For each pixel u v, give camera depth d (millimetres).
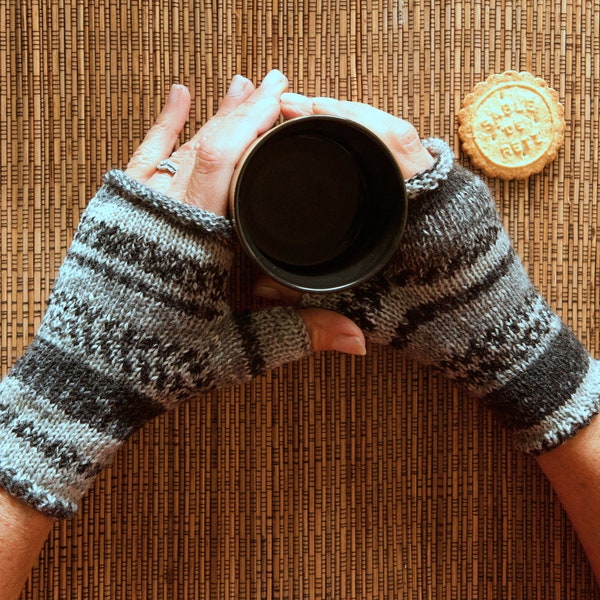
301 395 718
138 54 699
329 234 628
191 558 714
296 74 708
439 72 714
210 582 715
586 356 683
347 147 622
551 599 725
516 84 710
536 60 721
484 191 669
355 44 710
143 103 701
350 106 662
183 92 688
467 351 666
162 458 711
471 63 716
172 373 635
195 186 631
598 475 663
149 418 652
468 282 656
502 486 726
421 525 724
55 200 702
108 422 630
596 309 726
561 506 728
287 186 623
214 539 715
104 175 669
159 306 627
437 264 652
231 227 627
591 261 726
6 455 621
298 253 626
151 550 711
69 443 625
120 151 702
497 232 667
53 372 628
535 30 719
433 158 665
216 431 714
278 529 719
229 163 629
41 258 703
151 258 627
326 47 709
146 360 629
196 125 703
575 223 726
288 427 718
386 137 648
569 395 663
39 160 700
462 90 716
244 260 703
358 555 722
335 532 721
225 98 687
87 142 701
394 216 592
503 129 708
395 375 722
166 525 712
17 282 702
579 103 724
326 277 606
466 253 653
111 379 628
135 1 697
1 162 698
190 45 701
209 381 651
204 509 714
